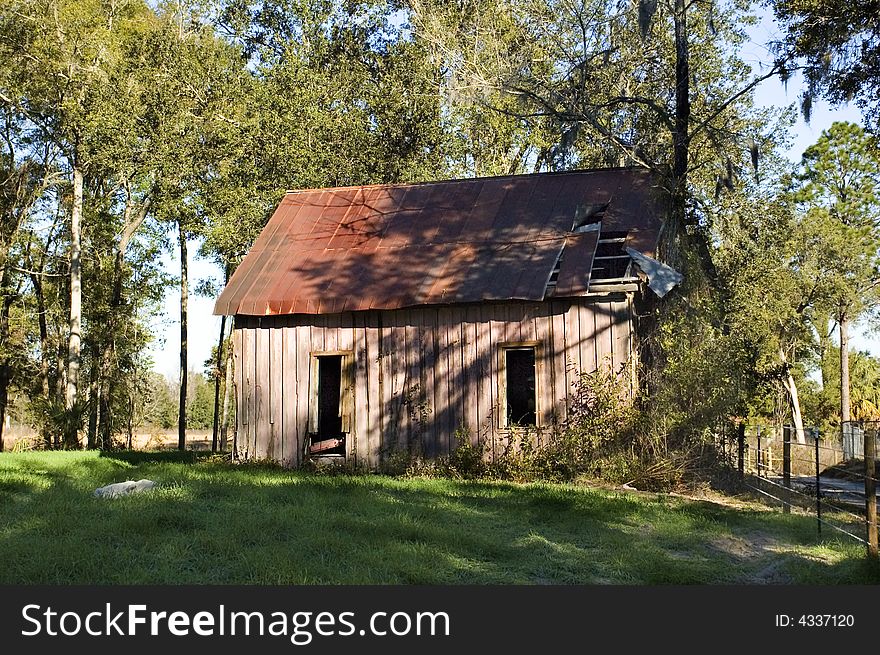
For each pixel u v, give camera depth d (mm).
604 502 12992
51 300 43750
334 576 8062
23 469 17031
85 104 31938
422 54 33875
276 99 32125
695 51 28031
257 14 38469
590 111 24375
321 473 19094
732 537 11133
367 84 34938
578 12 26594
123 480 15227
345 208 23062
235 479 15148
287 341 20703
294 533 9859
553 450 18156
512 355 19750
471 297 19047
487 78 27422
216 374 41125
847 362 48281
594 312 18516
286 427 20484
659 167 21672
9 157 37531
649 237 19453
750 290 25469
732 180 22594
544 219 20688
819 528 11750
